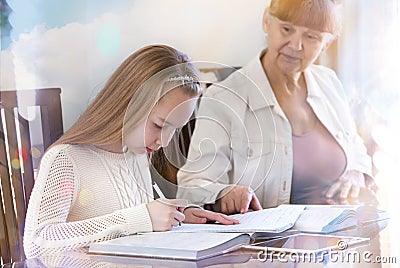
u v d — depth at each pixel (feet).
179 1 9.45
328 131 9.43
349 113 9.54
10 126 8.64
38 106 9.04
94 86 9.29
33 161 8.98
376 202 9.38
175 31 9.48
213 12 9.47
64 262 4.61
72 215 6.01
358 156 9.53
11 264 4.71
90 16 9.27
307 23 9.27
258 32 9.41
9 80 8.98
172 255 4.56
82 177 5.97
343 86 9.59
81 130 6.09
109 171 6.17
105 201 6.10
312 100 9.39
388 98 9.57
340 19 9.44
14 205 8.27
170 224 5.48
